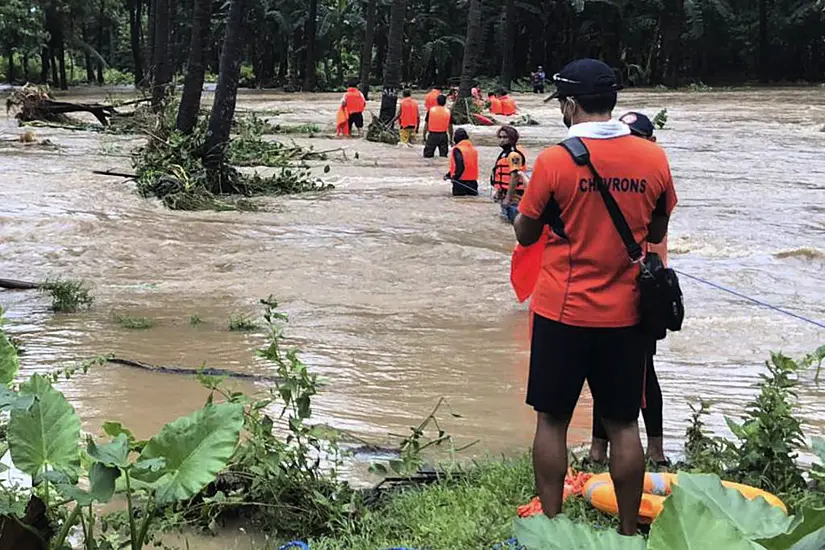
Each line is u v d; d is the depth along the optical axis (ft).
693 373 22.25
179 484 10.33
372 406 19.45
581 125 12.11
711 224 41.83
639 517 13.26
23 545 10.07
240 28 50.11
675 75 181.68
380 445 17.24
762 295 30.17
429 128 69.56
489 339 24.98
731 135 84.23
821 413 19.15
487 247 37.27
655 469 15.43
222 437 10.64
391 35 87.81
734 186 53.62
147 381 20.88
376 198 50.08
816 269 33.96
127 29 257.55
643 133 16.16
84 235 38.40
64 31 196.54
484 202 48.55
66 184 50.57
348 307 28.43
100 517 13.12
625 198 11.82
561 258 12.07
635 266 11.92
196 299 29.45
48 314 27.45
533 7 189.06
